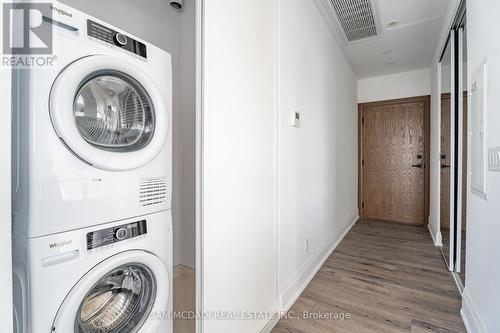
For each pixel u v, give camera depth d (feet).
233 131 4.03
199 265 3.48
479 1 4.52
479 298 4.48
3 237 1.84
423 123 12.61
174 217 7.21
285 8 5.77
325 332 4.89
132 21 6.02
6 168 1.86
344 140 11.48
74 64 2.75
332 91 9.58
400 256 8.71
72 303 2.69
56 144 2.63
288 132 5.96
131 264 3.36
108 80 3.32
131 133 3.66
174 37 7.07
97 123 3.34
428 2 7.39
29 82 2.46
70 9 2.76
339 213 10.68
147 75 3.63
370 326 5.06
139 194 3.50
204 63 3.45
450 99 7.70
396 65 12.13
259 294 4.75
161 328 3.69
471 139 5.01
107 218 3.10
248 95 4.42
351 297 6.14
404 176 13.16
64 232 2.70
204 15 3.45
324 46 8.56
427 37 9.42
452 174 7.29
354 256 8.77
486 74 4.20
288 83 5.95
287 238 5.90
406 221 13.16
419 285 6.68
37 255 2.49
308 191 7.23
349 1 7.38
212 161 3.60
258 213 4.74
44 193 2.54
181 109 7.16
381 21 8.45
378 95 13.69
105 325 3.23
